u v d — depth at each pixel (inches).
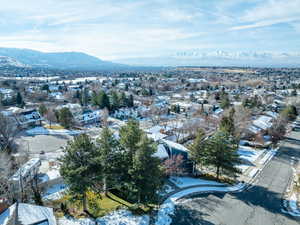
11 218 612.1
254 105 3125.0
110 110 3129.9
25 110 2417.6
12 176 951.0
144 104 3695.9
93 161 743.1
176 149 1320.1
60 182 1150.3
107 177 821.9
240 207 984.9
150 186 812.6
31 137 1963.6
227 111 2310.5
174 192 1077.1
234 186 1195.3
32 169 1112.8
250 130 2060.8
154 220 839.1
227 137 1221.7
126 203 924.0
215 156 1203.2
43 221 636.1
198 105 3341.5
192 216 891.4
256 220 896.3
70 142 772.0
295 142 2100.1
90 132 2193.7
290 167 1503.4
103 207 873.5
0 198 860.6
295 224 886.4
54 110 2541.8
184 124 2166.6
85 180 728.3
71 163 739.4
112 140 837.2
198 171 1382.9
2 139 1478.8
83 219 784.9
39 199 895.1
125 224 791.7
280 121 2134.6
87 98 3713.1
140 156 780.0
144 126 2485.2
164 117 2827.3
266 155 1727.4
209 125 2340.1
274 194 1123.9
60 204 871.1
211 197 1059.9
